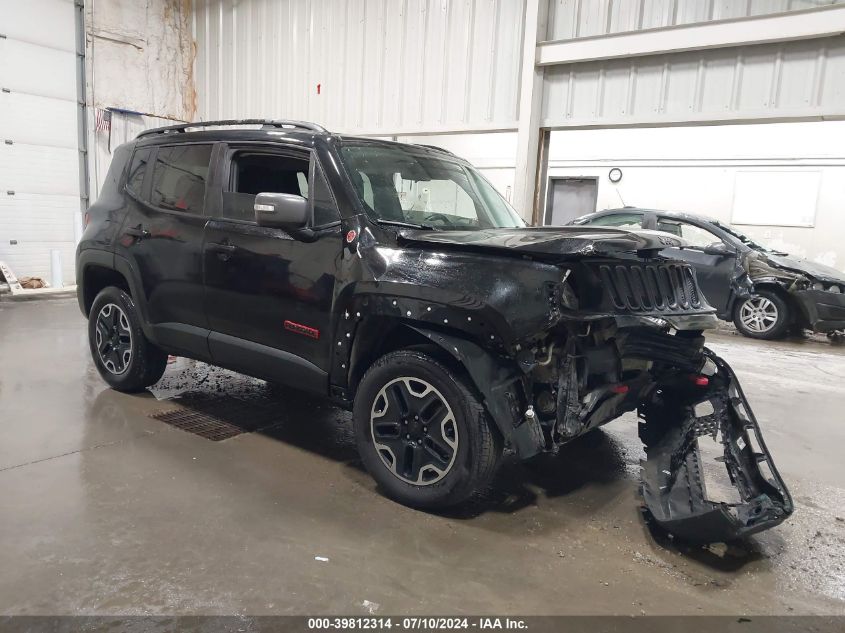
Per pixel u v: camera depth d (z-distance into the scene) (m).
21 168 10.12
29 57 10.02
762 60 6.84
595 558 2.51
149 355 4.17
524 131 8.26
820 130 10.98
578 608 2.16
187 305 3.68
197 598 2.11
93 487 2.93
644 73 7.56
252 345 3.38
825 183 11.05
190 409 4.12
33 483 2.95
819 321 7.56
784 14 6.53
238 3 11.57
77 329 6.85
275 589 2.18
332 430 3.84
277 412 4.13
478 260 2.63
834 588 2.37
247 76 11.66
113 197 4.25
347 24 10.10
